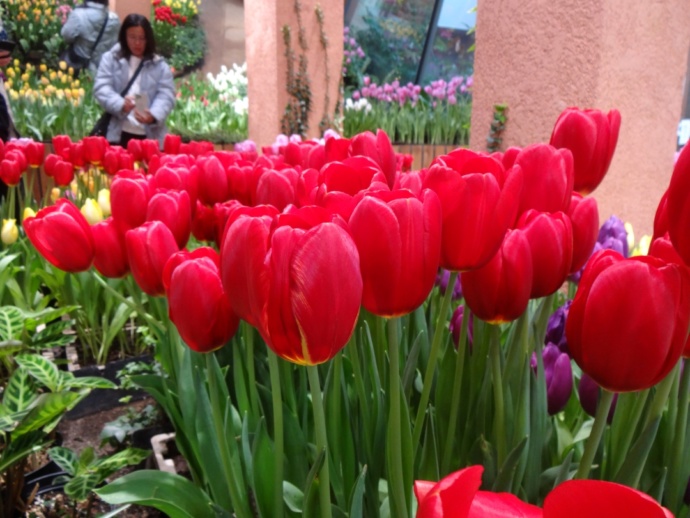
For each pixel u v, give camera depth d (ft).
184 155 4.54
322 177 1.94
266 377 3.18
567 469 2.14
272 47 15.97
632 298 1.40
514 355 2.32
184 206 2.71
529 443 2.28
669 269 1.39
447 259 1.81
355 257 1.44
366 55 28.02
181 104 21.02
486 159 1.87
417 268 1.60
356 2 27.76
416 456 2.61
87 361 6.10
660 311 1.40
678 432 2.06
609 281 1.42
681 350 1.48
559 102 7.20
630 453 1.85
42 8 31.35
